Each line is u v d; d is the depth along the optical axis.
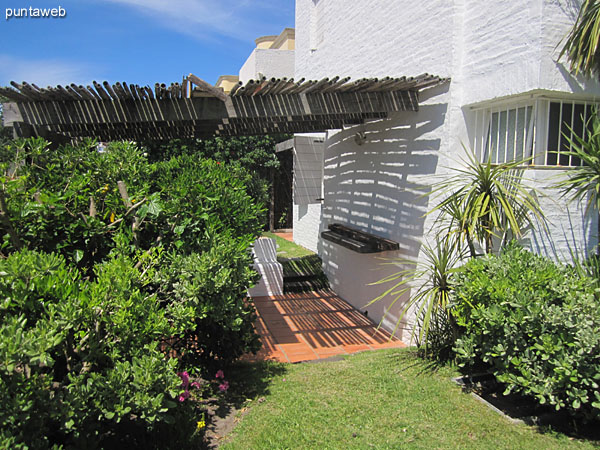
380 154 6.93
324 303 8.37
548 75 4.25
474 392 4.03
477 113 5.25
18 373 2.20
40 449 2.24
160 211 3.94
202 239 4.12
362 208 7.68
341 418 3.60
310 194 10.72
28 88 4.42
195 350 4.38
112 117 4.98
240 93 5.08
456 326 4.45
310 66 10.09
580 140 3.97
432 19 5.52
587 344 3.02
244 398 4.04
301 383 4.39
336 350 5.92
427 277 5.52
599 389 3.17
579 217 4.69
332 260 9.29
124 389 2.56
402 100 5.69
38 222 3.68
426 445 3.18
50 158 4.41
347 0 8.05
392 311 6.57
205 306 3.55
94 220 3.80
